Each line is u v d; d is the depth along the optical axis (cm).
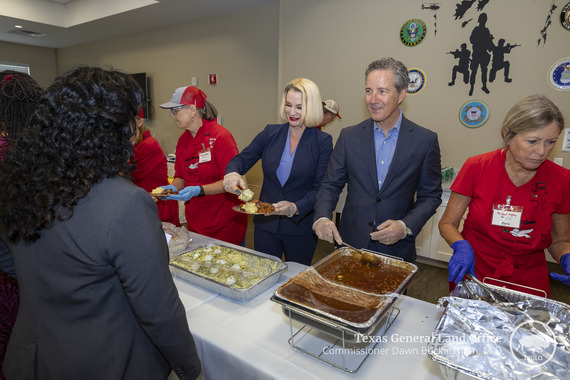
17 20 471
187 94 192
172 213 220
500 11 274
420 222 131
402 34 318
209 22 468
